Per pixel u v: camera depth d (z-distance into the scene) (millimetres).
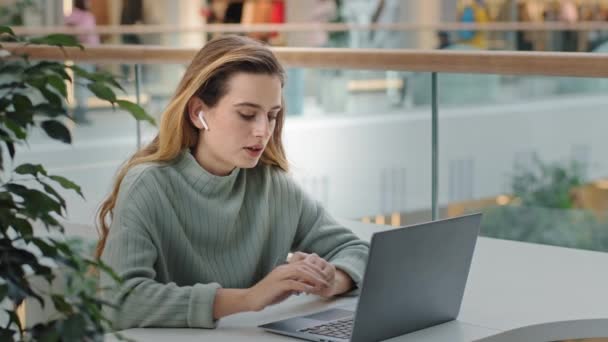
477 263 2812
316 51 3535
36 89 1631
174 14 10938
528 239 4246
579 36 9016
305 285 2176
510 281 2578
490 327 2139
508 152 9125
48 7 9008
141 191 2281
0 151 1574
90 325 1501
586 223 4133
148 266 2223
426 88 5312
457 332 2098
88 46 4227
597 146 9586
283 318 2191
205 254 2367
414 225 1987
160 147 2348
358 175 8047
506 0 11727
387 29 9727
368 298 1944
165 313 2119
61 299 1540
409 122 7750
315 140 7605
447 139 8828
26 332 1587
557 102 8500
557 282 2572
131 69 4344
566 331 2197
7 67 1609
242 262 2414
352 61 3447
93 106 5422
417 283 2043
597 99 8266
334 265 2373
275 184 2512
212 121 2297
